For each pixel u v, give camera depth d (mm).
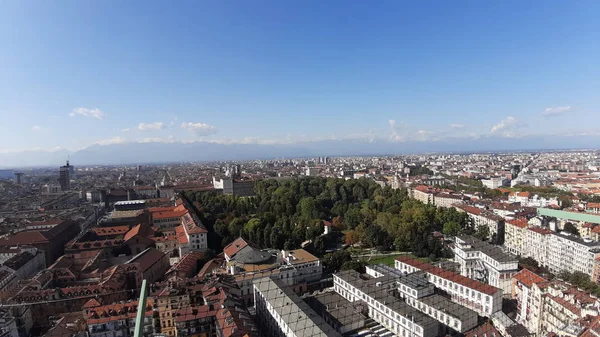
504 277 172000
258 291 152625
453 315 133625
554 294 135625
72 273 187000
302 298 160125
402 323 133000
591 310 119500
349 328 135250
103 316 132250
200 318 125062
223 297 136500
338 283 177625
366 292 155250
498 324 137000
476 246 195500
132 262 192000
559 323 126250
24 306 145750
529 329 142750
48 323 150500
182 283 154000
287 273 182250
